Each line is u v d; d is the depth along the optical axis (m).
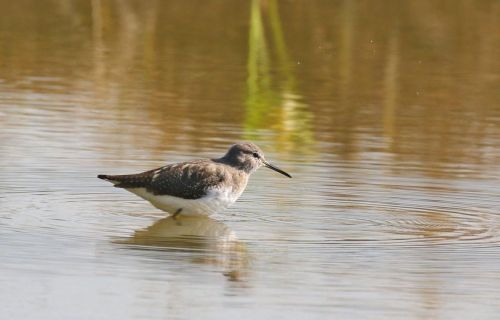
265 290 11.82
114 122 19.55
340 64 24.25
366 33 26.28
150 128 19.22
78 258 12.70
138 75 23.14
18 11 27.78
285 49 25.23
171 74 23.23
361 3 28.30
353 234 13.88
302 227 14.18
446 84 23.02
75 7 28.12
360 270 12.45
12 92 21.48
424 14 27.58
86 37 26.00
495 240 13.70
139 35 26.12
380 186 16.25
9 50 24.64
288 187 16.12
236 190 14.86
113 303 11.38
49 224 14.01
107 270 12.32
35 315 11.03
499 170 17.33
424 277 12.26
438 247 13.36
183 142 18.38
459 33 26.38
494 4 28.28
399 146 18.67
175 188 14.47
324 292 11.75
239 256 12.90
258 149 15.12
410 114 20.84
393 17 27.39
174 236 13.73
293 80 23.03
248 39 25.91
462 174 17.03
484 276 12.30
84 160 17.08
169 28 26.58
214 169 14.66
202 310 11.25
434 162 17.73
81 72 23.23
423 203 15.44
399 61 24.59
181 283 12.02
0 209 14.54
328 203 15.34
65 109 20.34
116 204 15.25
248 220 14.55
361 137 19.17
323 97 21.86
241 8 28.12
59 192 15.54
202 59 24.47
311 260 12.80
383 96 22.09
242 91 22.08
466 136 19.45
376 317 11.11
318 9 27.81
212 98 21.55
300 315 11.14
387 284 12.02
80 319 10.95
